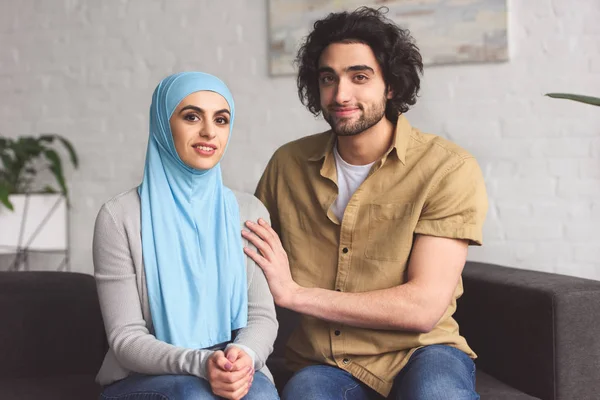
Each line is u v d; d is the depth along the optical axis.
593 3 3.29
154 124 1.73
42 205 3.59
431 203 1.85
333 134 1.98
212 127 1.67
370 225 1.88
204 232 1.72
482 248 3.40
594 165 3.30
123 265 1.65
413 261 1.83
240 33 3.63
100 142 3.82
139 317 1.64
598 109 3.29
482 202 1.86
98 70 3.81
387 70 1.88
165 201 1.70
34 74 3.88
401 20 3.38
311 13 3.50
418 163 1.89
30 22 3.87
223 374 1.48
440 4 3.34
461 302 2.23
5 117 3.91
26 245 3.56
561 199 3.33
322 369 1.83
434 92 3.40
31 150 3.65
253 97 3.62
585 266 3.31
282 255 1.83
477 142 3.39
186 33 3.69
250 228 1.81
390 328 1.78
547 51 3.33
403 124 1.94
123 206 1.69
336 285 1.89
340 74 1.85
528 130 3.35
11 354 2.10
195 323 1.67
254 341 1.65
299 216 1.98
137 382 1.58
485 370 2.11
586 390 1.84
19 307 2.12
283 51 3.54
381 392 1.81
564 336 1.83
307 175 1.98
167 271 1.66
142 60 3.75
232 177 3.64
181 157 1.68
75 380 2.06
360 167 1.93
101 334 2.21
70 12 3.83
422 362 1.72
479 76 3.37
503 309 2.02
